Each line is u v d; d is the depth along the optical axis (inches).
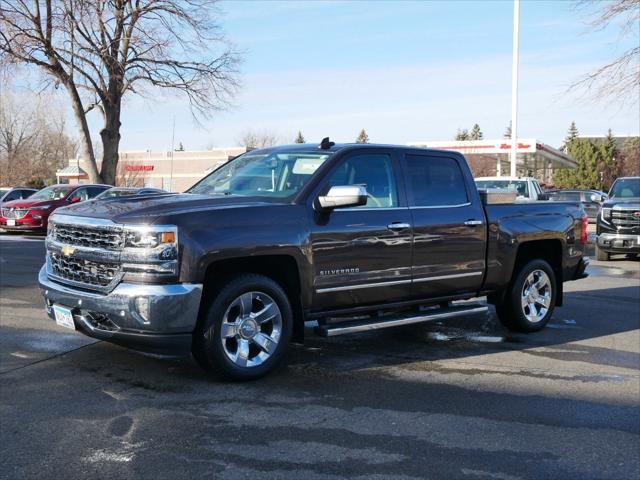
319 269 209.3
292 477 136.5
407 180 239.6
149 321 178.4
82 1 1001.5
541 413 182.1
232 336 195.3
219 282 193.8
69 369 208.2
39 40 1013.8
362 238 219.0
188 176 2672.2
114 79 1098.1
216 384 197.0
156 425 162.7
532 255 295.1
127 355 225.5
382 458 147.8
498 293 277.9
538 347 261.9
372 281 223.3
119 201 210.7
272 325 204.2
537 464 147.9
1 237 719.7
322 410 177.9
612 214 584.1
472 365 230.8
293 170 223.6
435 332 286.0
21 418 165.3
